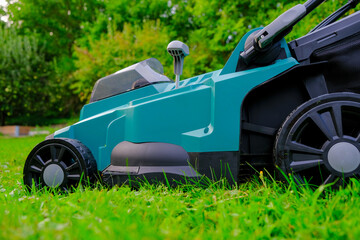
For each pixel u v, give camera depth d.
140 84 2.63
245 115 2.16
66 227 1.22
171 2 19.55
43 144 2.37
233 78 2.09
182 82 2.62
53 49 30.20
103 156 2.36
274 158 1.96
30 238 1.14
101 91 2.75
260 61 2.09
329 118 1.87
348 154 1.82
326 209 1.40
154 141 2.20
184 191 2.07
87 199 1.69
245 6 11.50
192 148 2.12
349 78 1.99
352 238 1.10
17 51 25.81
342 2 4.57
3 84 24.72
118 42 12.67
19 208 1.62
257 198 1.64
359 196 1.56
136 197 1.86
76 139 2.47
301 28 5.01
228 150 2.06
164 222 1.36
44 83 26.75
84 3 30.20
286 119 1.94
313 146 2.03
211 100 2.14
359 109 1.84
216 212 1.46
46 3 30.44
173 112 2.19
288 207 1.50
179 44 2.28
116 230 1.17
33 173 2.42
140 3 20.20
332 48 2.02
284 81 2.13
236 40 10.58
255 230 1.28
